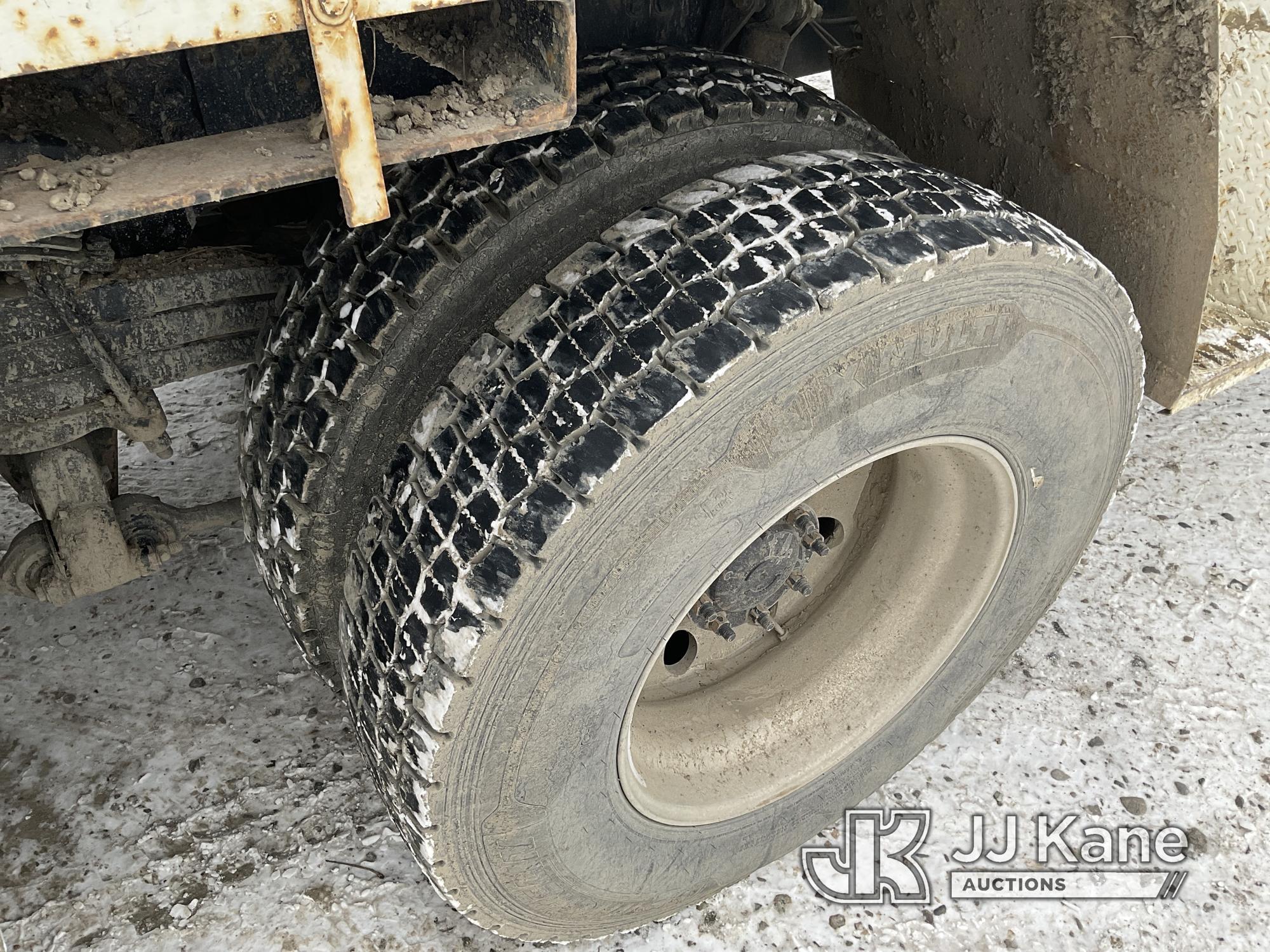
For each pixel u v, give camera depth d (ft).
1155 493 10.19
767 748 6.54
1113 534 9.76
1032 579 6.88
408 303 4.75
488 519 4.17
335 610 5.72
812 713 6.73
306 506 5.14
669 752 6.19
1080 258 5.09
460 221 4.73
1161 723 8.15
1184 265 5.59
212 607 8.95
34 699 8.12
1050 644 8.74
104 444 6.04
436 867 4.99
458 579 4.21
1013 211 5.05
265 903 6.81
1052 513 6.45
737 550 4.78
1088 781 7.74
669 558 4.49
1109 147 5.49
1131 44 4.96
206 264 5.03
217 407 11.15
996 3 5.45
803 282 4.21
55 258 4.32
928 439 5.21
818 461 4.73
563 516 4.05
